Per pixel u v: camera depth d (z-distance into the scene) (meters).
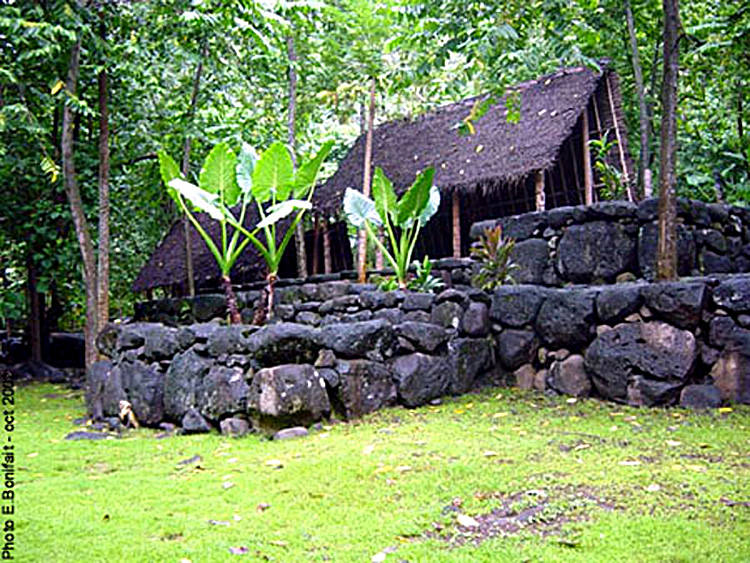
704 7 7.58
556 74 8.64
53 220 8.97
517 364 5.10
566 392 4.73
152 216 12.91
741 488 2.59
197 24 7.15
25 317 10.84
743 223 6.29
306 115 10.53
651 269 5.52
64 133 7.35
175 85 9.30
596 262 5.88
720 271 5.86
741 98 8.45
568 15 5.16
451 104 10.06
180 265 10.95
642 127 8.21
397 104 10.80
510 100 5.79
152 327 5.31
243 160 6.63
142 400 4.95
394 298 5.54
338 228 10.72
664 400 4.16
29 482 3.33
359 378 4.52
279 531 2.40
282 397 4.14
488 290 5.48
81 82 8.45
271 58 8.42
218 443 4.10
